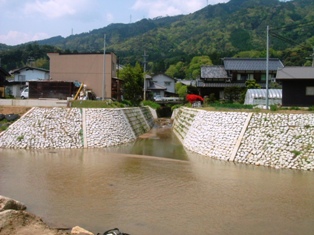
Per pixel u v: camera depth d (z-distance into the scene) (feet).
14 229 38.52
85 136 104.32
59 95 137.18
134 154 93.40
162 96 282.36
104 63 145.28
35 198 54.08
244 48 371.97
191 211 49.34
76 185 61.72
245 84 174.29
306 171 73.31
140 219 46.06
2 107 113.29
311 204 53.06
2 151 92.79
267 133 84.23
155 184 63.26
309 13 427.33
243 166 78.48
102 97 146.41
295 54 260.21
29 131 101.96
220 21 526.16
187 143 108.37
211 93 179.42
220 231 42.55
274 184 63.67
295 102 105.60
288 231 43.04
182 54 424.87
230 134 89.40
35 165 77.15
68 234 39.24
